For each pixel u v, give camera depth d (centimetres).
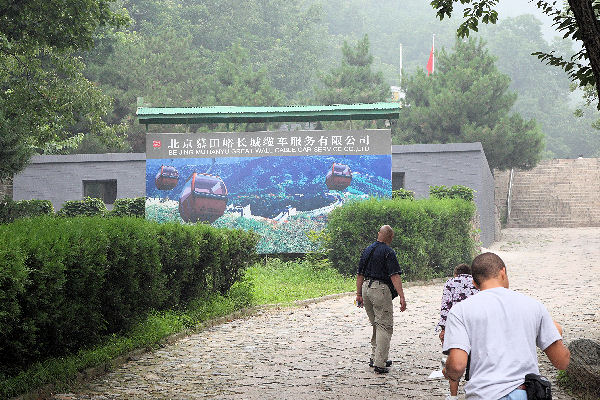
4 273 752
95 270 961
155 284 1170
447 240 2231
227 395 816
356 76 4831
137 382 877
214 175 2411
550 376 874
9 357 817
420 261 2095
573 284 1967
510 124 4062
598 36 647
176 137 2428
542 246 3350
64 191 3441
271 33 9044
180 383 873
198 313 1352
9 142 2091
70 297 923
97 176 3434
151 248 1158
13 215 2228
